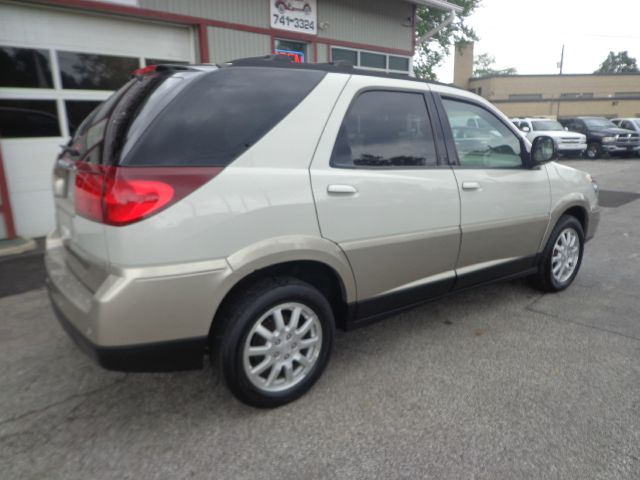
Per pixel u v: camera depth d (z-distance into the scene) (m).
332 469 2.12
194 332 2.21
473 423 2.43
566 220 4.17
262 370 2.47
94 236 2.15
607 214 8.10
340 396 2.69
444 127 3.23
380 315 3.01
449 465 2.14
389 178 2.83
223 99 2.35
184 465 2.15
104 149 2.20
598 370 2.95
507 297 4.23
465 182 3.25
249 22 8.20
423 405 2.60
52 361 3.10
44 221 6.43
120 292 2.02
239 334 2.33
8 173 6.03
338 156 2.65
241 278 2.29
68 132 6.46
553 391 2.72
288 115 2.49
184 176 2.13
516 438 2.31
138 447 2.27
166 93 2.27
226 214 2.21
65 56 6.29
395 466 2.14
